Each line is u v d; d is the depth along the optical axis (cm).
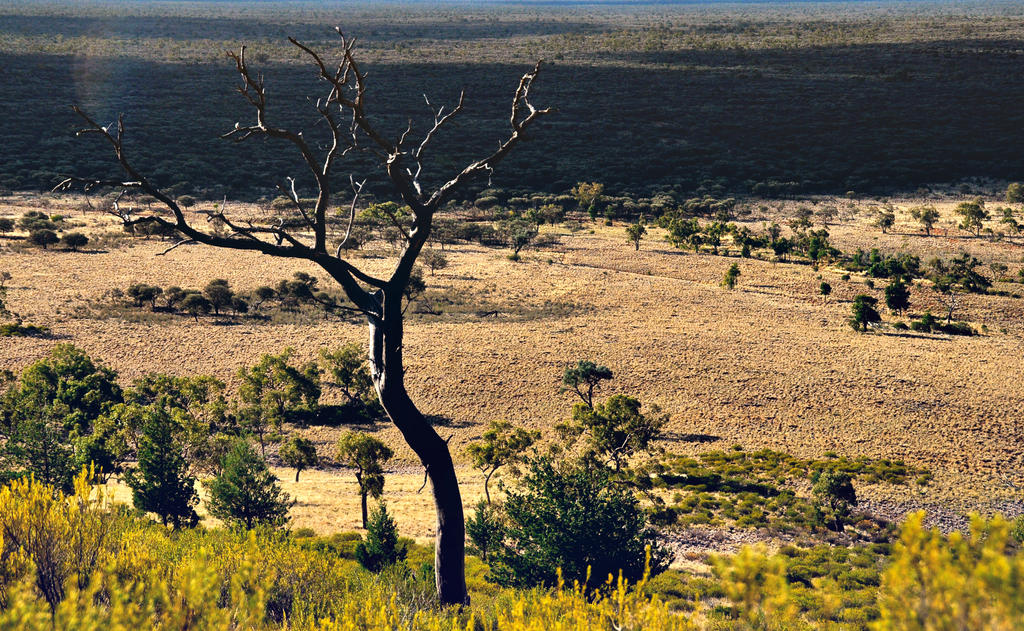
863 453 6191
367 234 14262
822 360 8625
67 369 6644
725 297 11288
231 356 8300
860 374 8169
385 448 4259
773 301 11162
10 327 8594
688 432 6719
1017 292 11606
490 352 8650
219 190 19350
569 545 1783
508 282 11912
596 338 9250
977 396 7525
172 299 10175
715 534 4316
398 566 1592
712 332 9594
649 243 15250
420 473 5819
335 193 18900
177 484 3519
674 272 12862
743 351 8881
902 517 4759
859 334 9725
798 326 10012
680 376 8081
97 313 9594
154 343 8575
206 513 4016
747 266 13250
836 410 7206
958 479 5528
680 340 9231
